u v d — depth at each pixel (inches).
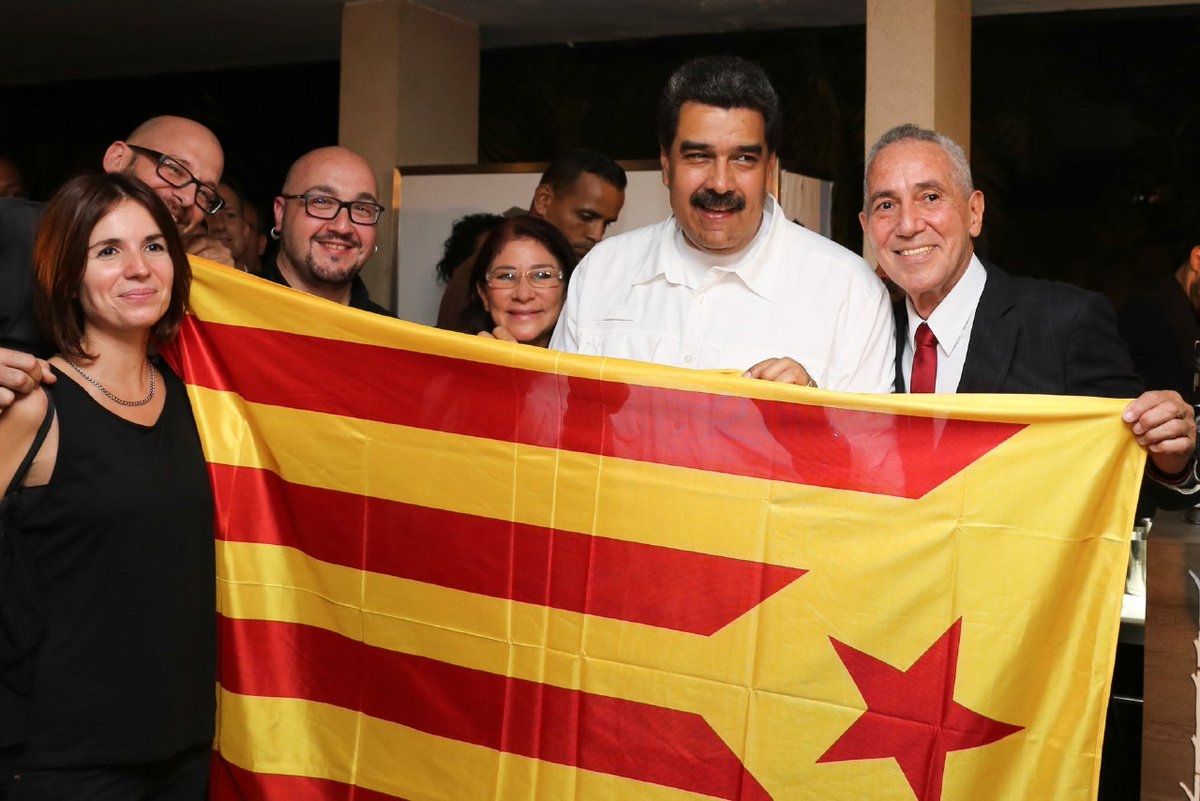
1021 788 71.2
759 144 89.4
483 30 232.7
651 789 79.1
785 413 77.4
